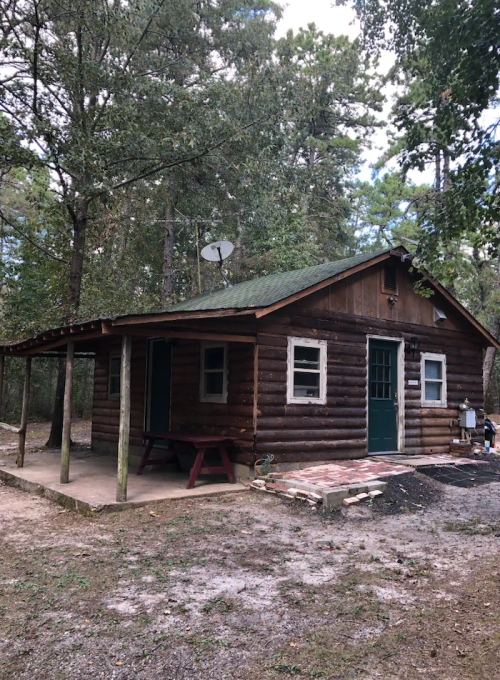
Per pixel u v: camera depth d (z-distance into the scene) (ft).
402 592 13.87
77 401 81.20
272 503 23.75
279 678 9.84
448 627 11.73
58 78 40.75
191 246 81.41
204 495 24.58
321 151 86.17
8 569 15.49
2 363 35.12
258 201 57.31
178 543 18.02
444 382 38.86
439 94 23.38
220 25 63.93
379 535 19.31
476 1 18.51
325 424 30.66
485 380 70.44
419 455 35.55
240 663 10.34
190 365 32.48
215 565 15.90
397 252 35.04
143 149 42.70
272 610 12.75
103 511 21.79
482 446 40.91
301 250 70.95
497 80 19.57
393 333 35.53
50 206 45.32
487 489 26.91
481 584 14.26
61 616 12.34
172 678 9.83
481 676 9.73
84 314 46.85
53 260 53.83
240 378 28.81
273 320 28.84
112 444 40.40
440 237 24.03
